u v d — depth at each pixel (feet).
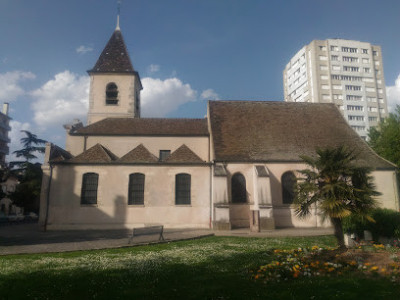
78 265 32.58
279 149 81.76
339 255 33.32
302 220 76.13
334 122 93.50
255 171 76.07
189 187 77.51
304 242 49.85
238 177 77.87
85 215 73.31
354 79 268.00
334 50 269.03
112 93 108.37
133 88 107.45
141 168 76.84
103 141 88.02
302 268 29.04
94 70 107.14
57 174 74.69
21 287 24.13
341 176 41.57
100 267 31.42
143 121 96.94
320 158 42.34
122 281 25.77
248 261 33.88
